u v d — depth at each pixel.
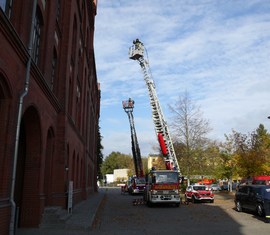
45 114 14.54
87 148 36.94
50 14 15.22
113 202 31.17
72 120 21.45
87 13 33.97
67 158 19.78
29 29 11.55
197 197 29.12
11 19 10.50
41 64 14.43
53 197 17.47
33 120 13.40
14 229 10.20
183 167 39.53
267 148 36.53
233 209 23.27
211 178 45.22
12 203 9.88
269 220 15.99
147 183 27.16
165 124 31.22
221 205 27.06
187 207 25.27
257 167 34.47
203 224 15.38
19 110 10.29
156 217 18.33
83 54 30.58
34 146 13.81
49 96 14.98
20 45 9.95
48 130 16.66
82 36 28.77
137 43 32.41
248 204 19.64
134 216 18.86
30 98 11.77
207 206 26.09
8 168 9.78
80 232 12.65
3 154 9.70
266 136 38.72
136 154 47.66
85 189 32.66
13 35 9.23
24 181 13.64
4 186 9.65
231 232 12.94
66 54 18.94
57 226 13.70
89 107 39.59
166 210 22.75
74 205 23.80
